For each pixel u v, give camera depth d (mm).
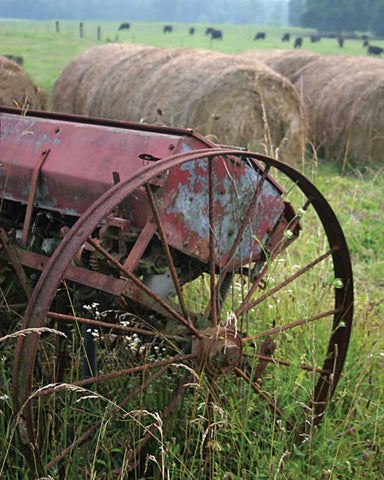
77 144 3797
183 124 10742
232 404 3703
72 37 44906
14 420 2914
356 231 8125
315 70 13844
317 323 4902
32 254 3688
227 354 3453
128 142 3621
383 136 11945
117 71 12234
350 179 11023
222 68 10859
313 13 110250
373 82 12281
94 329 3809
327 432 3902
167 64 11500
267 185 3826
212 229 3434
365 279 6773
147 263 3469
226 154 3332
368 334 4953
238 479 3387
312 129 13055
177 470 3379
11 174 3975
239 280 5461
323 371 4145
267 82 11117
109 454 3328
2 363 3904
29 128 4074
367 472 3660
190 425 3426
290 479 3510
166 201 3342
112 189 3006
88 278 3246
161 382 3830
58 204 3777
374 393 4344
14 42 38562
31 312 2840
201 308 4855
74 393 3584
